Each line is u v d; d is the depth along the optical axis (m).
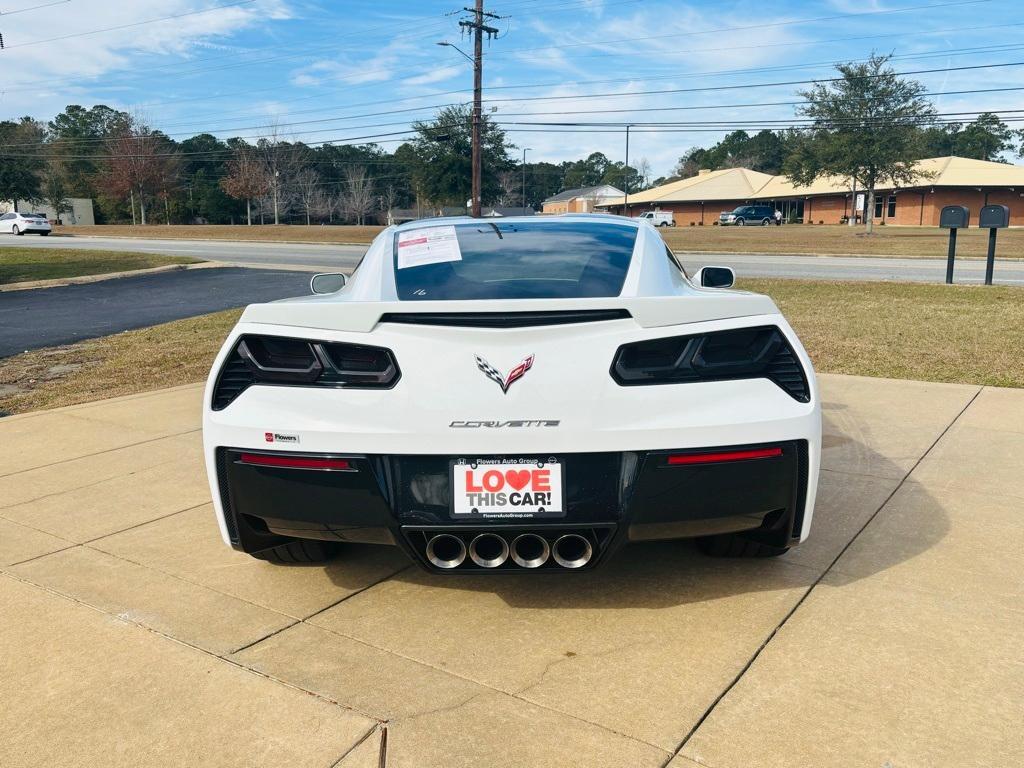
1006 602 2.77
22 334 10.50
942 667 2.38
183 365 7.98
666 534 2.55
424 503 2.51
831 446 4.66
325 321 2.56
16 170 67.81
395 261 3.23
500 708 2.22
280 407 2.57
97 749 2.07
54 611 2.82
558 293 2.87
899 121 39.25
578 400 2.43
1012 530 3.40
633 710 2.20
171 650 2.55
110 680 2.38
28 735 2.13
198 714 2.21
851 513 3.62
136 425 5.46
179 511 3.82
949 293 12.62
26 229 46.03
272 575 3.11
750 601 2.81
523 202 109.50
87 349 9.14
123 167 82.19
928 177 41.09
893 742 2.04
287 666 2.45
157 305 13.68
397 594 2.93
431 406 2.45
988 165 64.44
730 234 45.81
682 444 2.45
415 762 2.00
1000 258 23.66
